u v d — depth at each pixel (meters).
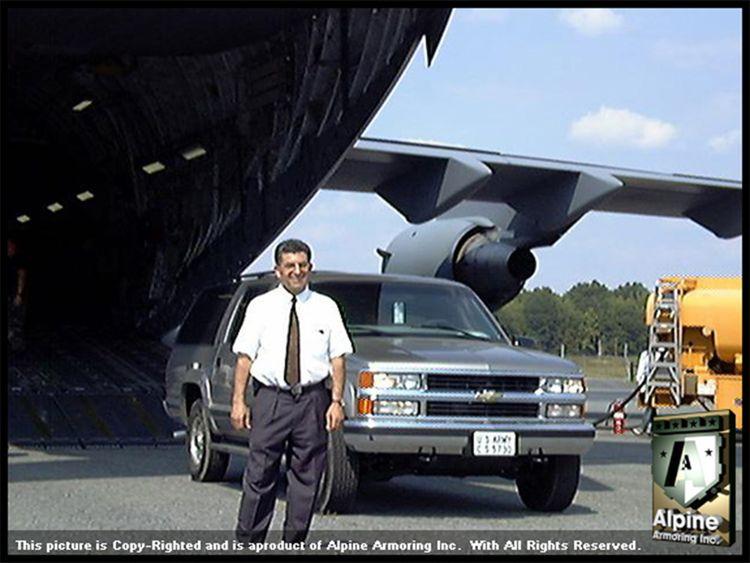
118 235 28.88
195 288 24.78
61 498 9.55
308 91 19.12
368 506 9.39
